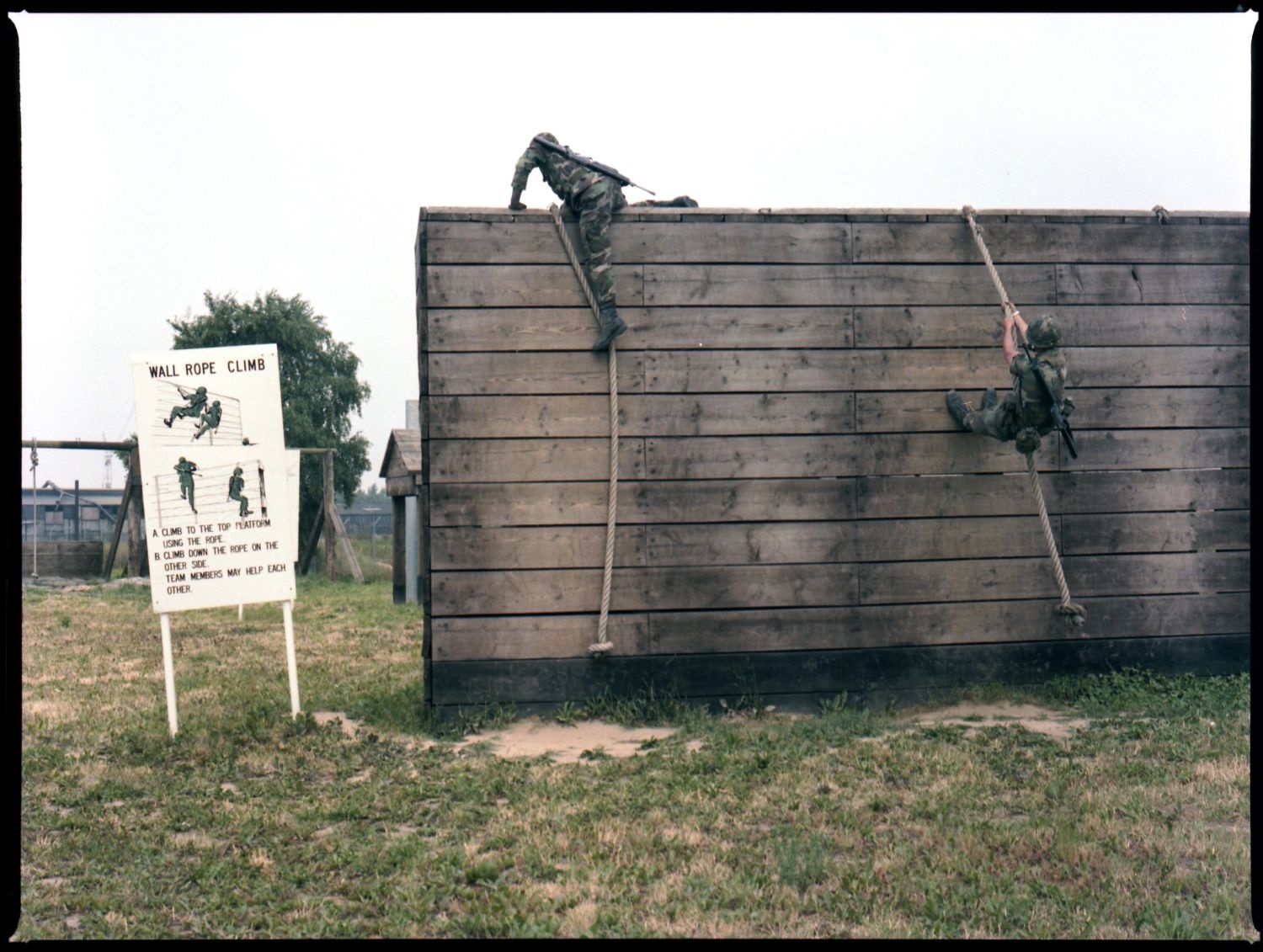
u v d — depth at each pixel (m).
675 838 5.81
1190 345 9.65
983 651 9.23
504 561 8.75
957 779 6.73
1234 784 6.55
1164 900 4.91
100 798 6.79
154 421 8.46
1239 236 9.75
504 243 8.87
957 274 9.35
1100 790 6.43
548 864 5.45
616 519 8.85
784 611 9.01
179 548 8.46
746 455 9.03
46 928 4.80
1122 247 9.58
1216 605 9.58
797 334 9.12
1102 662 9.41
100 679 10.93
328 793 6.82
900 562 9.17
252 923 4.88
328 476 26.91
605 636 8.77
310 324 32.88
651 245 9.02
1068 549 9.41
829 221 9.20
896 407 9.22
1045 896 5.02
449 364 8.77
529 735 8.31
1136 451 9.53
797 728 8.20
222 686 10.50
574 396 8.88
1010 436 8.77
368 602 20.08
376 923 4.80
